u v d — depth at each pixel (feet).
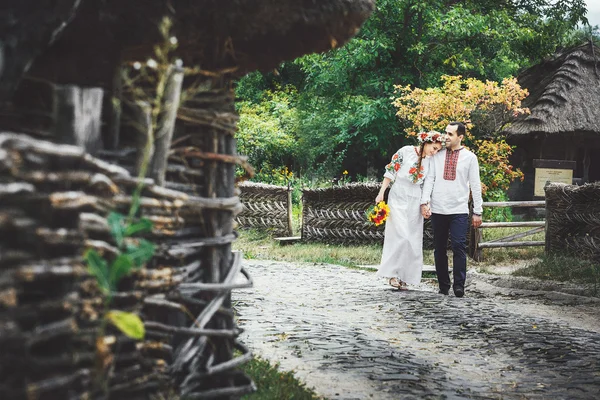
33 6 8.40
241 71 12.08
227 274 11.25
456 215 29.22
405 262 29.86
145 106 8.95
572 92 70.03
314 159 86.28
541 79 76.23
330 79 80.02
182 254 10.25
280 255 44.04
